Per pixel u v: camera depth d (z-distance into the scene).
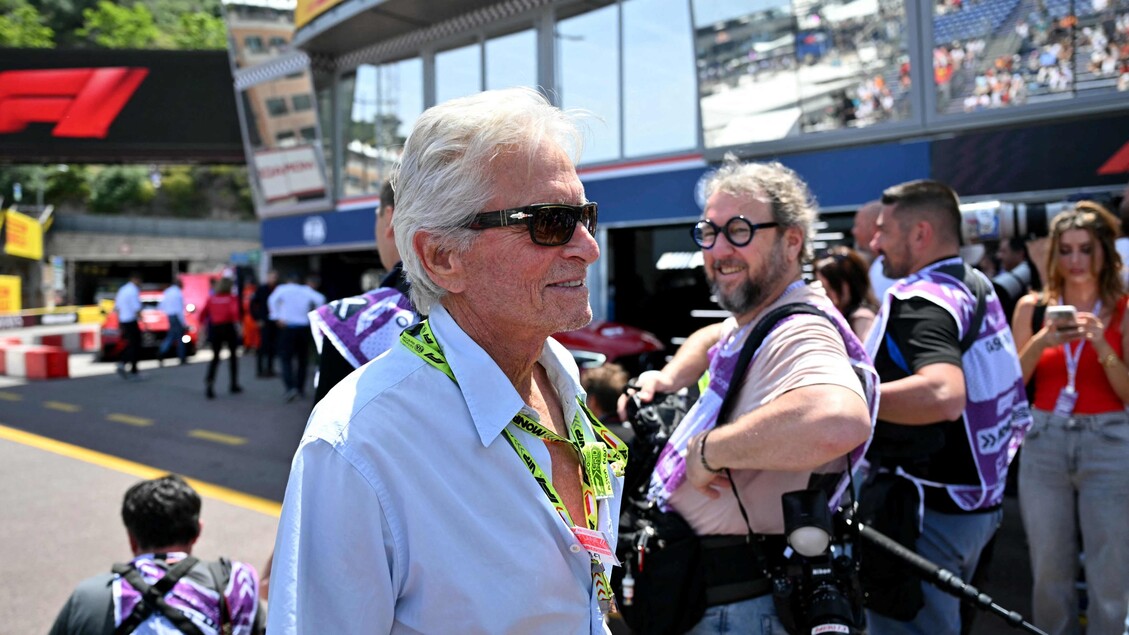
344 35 11.54
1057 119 6.16
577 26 9.52
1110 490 2.66
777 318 1.80
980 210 4.54
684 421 1.93
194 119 16.34
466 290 1.06
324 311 1.72
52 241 36.72
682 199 8.51
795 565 1.70
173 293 14.32
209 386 10.28
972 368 2.21
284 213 13.41
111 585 2.07
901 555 1.89
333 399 1.00
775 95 7.61
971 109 6.52
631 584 1.93
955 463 2.23
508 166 1.03
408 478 0.95
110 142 16.34
